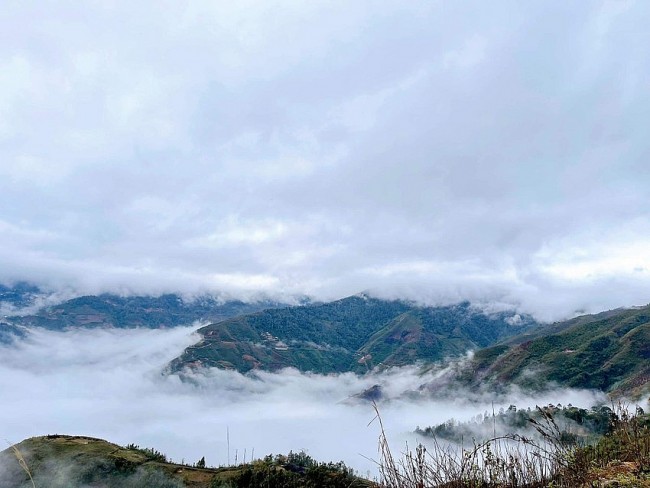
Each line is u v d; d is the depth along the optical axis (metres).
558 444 6.16
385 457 5.47
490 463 5.66
